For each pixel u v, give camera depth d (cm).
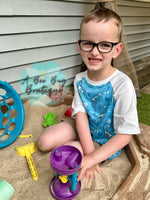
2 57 154
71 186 88
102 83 103
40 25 167
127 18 286
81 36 90
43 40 176
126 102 95
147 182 105
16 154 117
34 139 131
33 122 148
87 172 93
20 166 109
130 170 110
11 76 166
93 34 84
